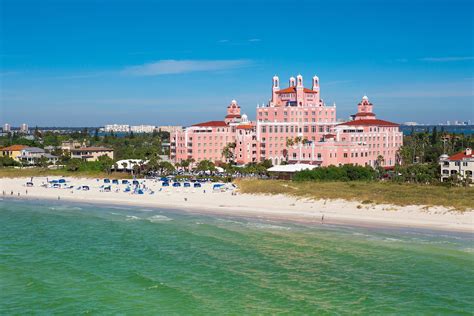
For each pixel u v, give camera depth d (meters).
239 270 83.62
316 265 85.88
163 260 90.00
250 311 67.06
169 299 71.44
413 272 81.69
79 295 73.56
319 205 139.00
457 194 137.75
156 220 127.88
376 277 79.50
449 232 107.44
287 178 196.38
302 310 67.19
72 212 142.88
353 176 185.75
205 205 148.62
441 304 68.88
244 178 198.38
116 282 78.62
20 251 97.50
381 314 65.88
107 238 107.69
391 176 193.00
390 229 111.31
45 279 80.38
